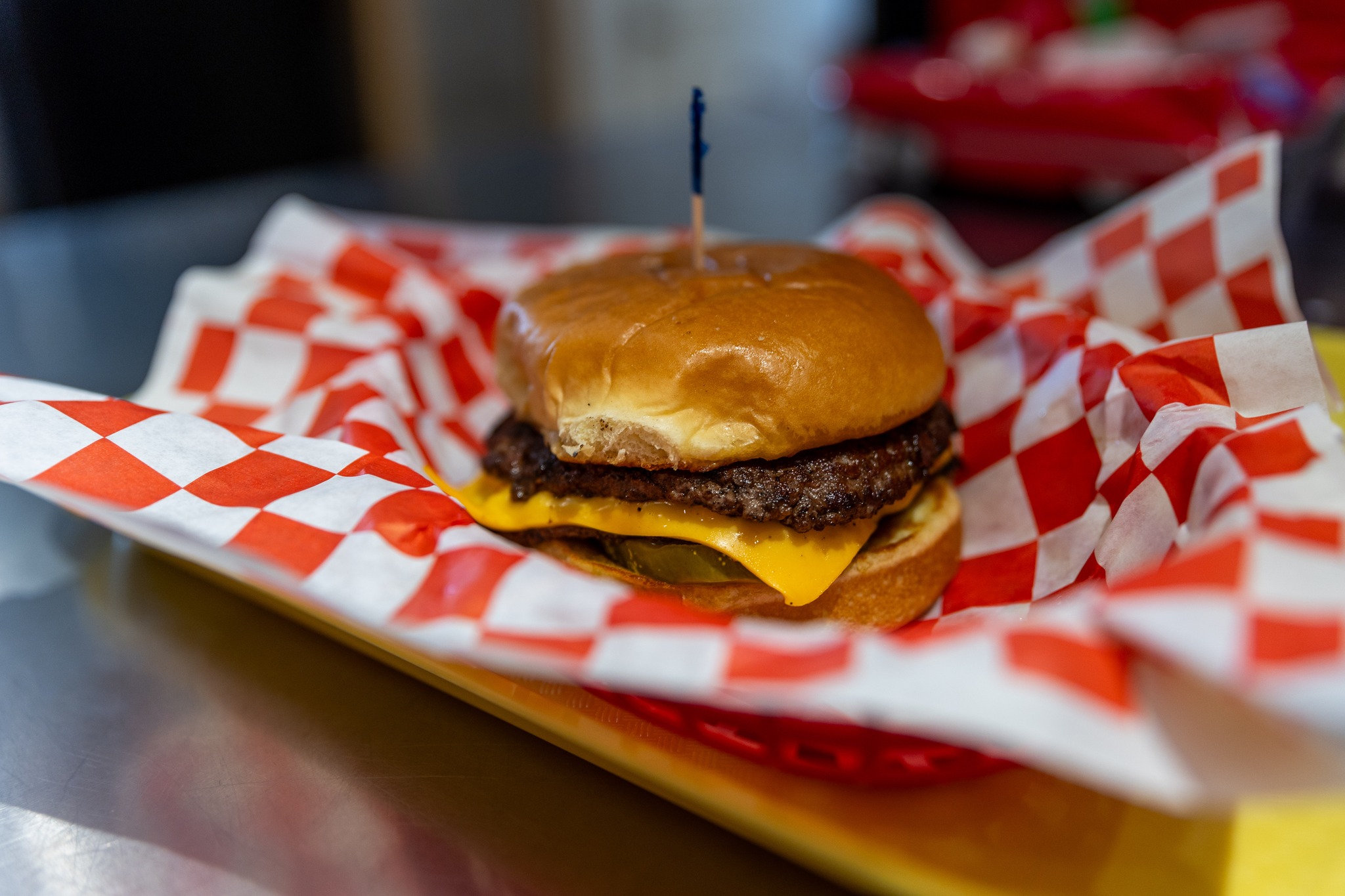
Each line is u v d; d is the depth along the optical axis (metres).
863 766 0.18
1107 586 0.22
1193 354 0.24
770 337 0.22
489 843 0.18
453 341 0.33
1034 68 0.70
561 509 0.24
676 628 0.16
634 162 0.81
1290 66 0.62
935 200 0.68
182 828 0.18
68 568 0.26
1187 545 0.19
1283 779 0.14
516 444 0.26
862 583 0.24
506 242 0.41
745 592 0.23
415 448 0.27
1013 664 0.14
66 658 0.23
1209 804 0.13
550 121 1.10
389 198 0.68
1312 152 0.52
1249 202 0.29
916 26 0.95
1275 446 0.19
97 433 0.22
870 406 0.23
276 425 0.28
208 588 0.25
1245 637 0.14
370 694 0.22
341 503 0.21
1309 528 0.16
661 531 0.23
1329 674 0.13
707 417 0.22
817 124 0.97
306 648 0.23
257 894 0.17
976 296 0.31
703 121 0.25
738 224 0.60
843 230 0.39
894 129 0.71
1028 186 0.67
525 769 0.20
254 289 0.33
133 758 0.20
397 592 0.19
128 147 0.78
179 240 0.58
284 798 0.19
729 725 0.18
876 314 0.24
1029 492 0.27
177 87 0.80
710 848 0.18
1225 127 0.55
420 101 0.98
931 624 0.25
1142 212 0.32
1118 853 0.17
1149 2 0.81
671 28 1.18
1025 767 0.18
